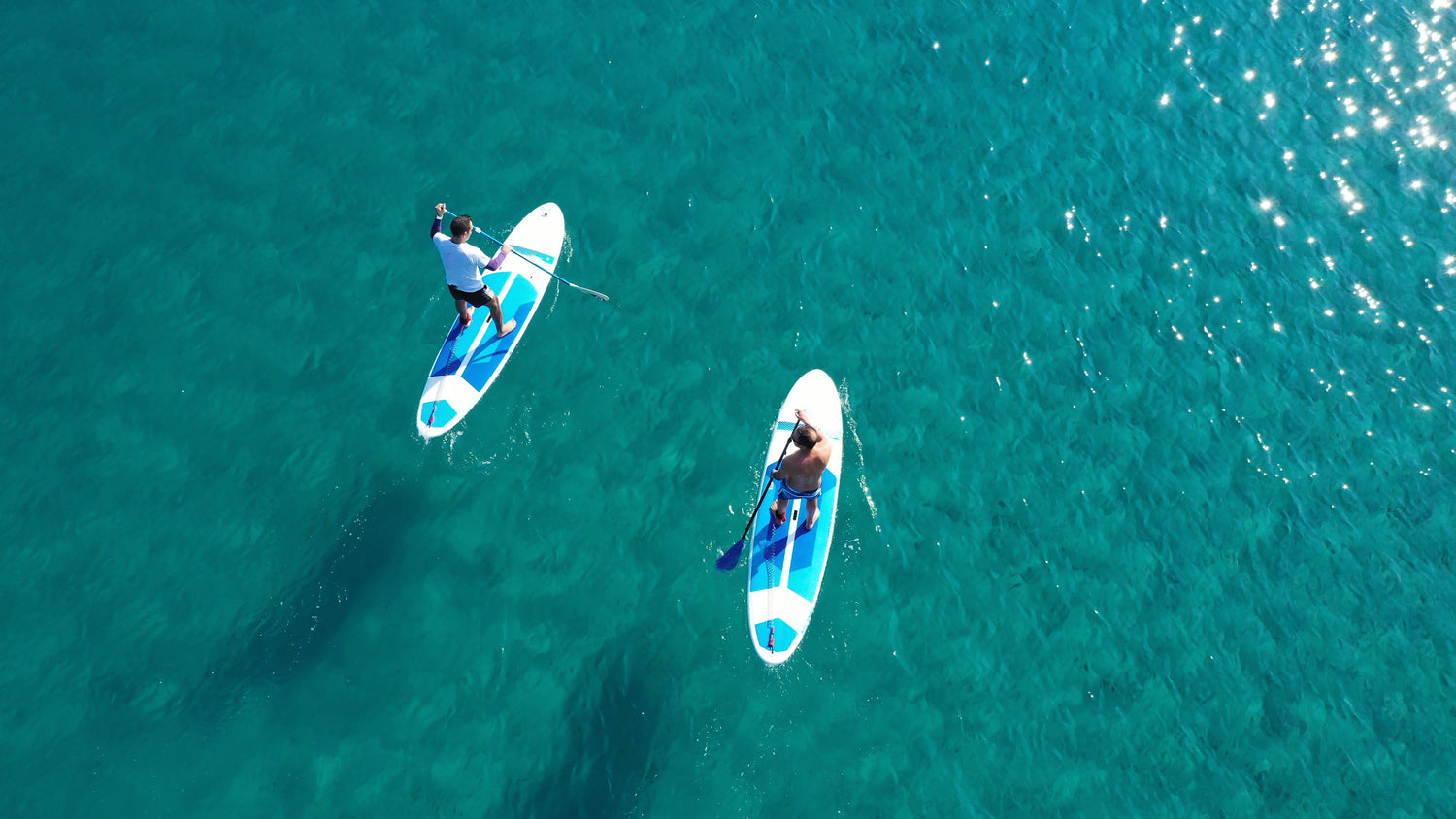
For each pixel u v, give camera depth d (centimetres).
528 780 1305
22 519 1458
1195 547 1538
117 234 1750
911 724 1372
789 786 1320
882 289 1783
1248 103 2083
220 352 1633
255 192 1816
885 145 1973
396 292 1714
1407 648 1457
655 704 1365
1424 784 1353
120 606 1397
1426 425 1675
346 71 1978
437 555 1467
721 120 1977
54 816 1245
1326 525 1566
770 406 1638
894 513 1541
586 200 1848
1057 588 1491
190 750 1295
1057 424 1652
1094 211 1912
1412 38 2189
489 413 1595
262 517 1483
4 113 1883
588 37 2069
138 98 1919
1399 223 1917
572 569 1468
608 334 1692
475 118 1934
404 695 1355
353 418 1580
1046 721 1383
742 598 1450
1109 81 2106
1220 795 1338
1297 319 1791
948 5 2212
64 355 1617
